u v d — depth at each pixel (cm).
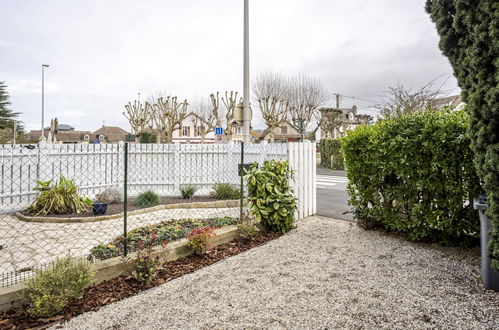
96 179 835
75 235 507
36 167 717
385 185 507
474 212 416
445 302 284
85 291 307
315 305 282
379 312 268
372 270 364
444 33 313
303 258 408
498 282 303
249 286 323
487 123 271
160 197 860
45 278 268
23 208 689
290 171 580
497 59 247
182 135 4525
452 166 414
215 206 771
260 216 518
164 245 384
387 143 477
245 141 783
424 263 384
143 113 3116
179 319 260
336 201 891
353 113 3709
